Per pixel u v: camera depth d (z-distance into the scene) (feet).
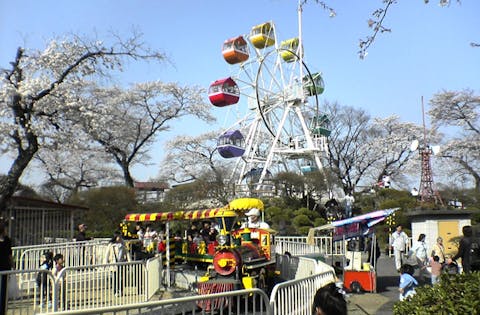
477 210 90.79
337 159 170.30
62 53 70.44
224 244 39.52
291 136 155.43
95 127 71.82
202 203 122.11
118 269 37.91
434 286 17.02
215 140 177.06
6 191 62.64
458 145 147.84
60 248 53.67
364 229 47.50
